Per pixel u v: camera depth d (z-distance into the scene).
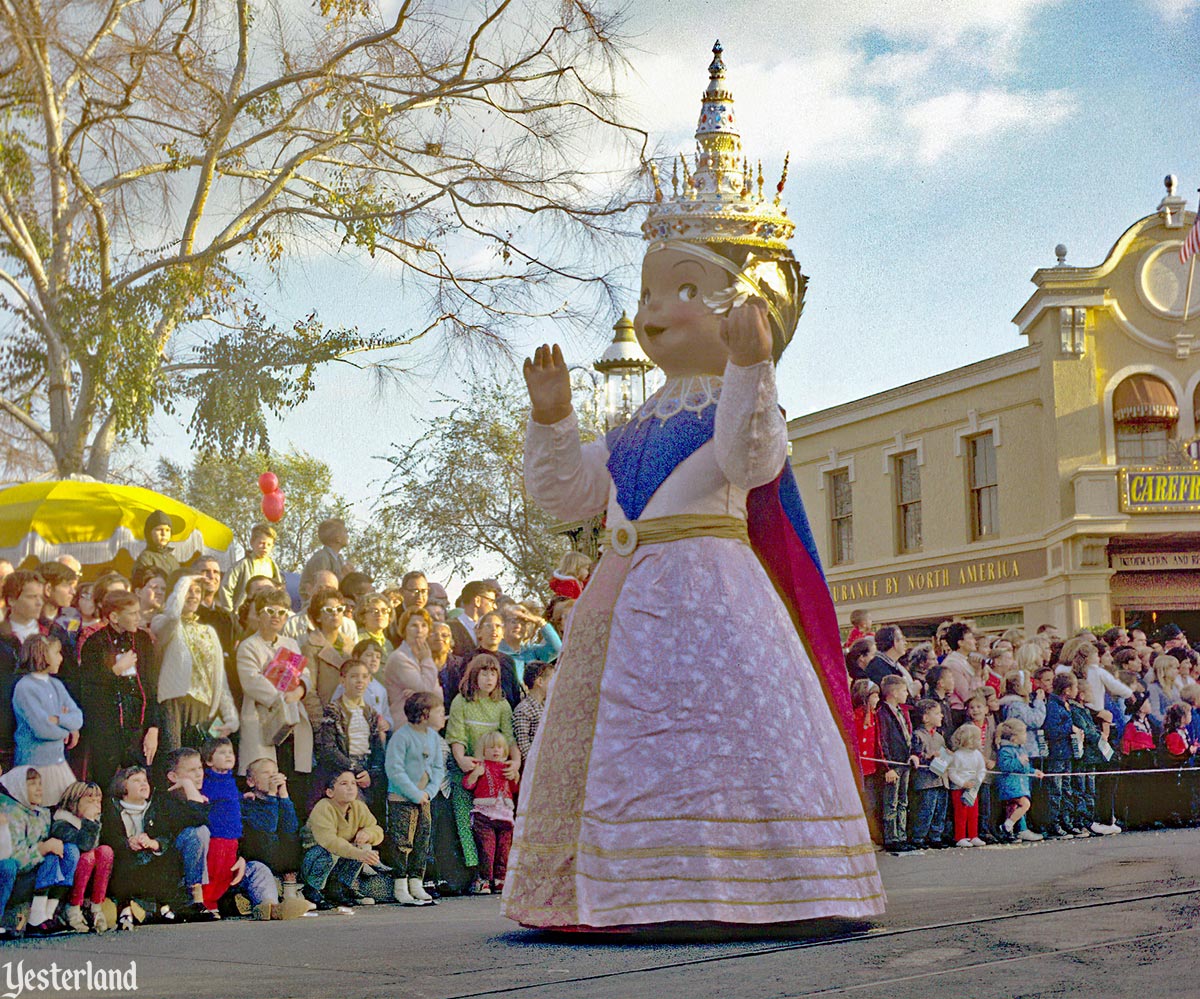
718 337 4.73
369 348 13.99
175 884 6.57
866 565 26.86
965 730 10.48
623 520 4.61
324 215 14.02
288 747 7.46
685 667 4.34
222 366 13.79
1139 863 6.41
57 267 13.24
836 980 3.19
